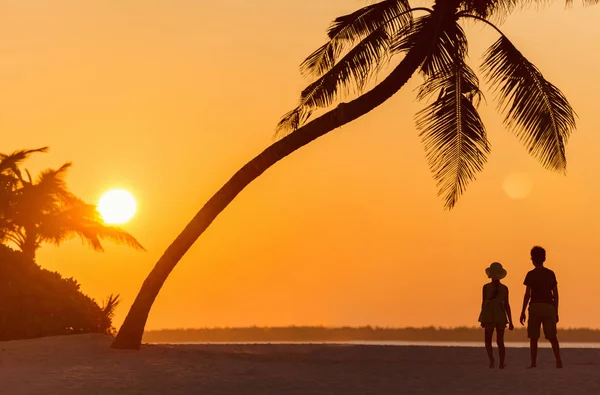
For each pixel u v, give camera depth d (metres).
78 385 15.16
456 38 23.81
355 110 23.33
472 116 24.66
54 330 30.20
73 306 30.84
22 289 30.09
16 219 37.41
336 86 24.34
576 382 15.62
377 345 27.42
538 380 16.06
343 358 22.33
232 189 23.77
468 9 23.88
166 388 14.84
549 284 18.84
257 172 23.62
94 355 21.39
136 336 23.44
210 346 26.41
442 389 14.93
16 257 30.91
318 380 16.31
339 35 24.30
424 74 24.77
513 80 24.03
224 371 17.66
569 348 26.27
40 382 15.59
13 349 22.69
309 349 25.16
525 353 24.05
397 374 17.59
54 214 38.62
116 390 14.52
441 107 24.59
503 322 19.03
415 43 23.34
